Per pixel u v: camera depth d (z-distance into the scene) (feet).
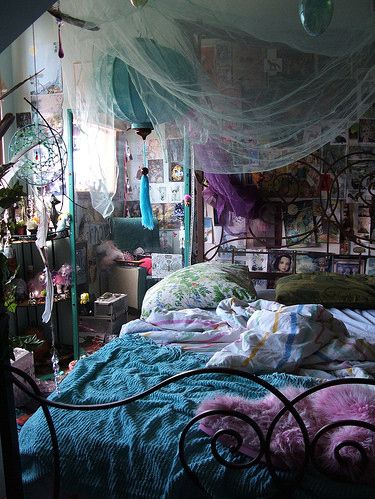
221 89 7.69
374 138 9.71
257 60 7.74
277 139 8.11
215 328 7.21
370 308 8.54
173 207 12.48
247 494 3.74
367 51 7.30
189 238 10.49
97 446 4.29
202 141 8.05
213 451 3.75
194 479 3.79
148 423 4.47
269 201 10.41
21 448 4.51
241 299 8.25
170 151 9.16
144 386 5.32
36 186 9.91
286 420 4.10
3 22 3.33
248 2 6.79
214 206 10.59
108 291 12.76
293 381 5.19
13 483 3.68
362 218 10.00
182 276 8.82
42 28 10.30
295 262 10.43
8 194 5.07
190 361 6.03
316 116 7.83
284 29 6.93
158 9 6.45
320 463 3.75
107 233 12.76
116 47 6.50
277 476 3.74
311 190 10.14
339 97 7.70
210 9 6.63
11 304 7.97
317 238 10.28
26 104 10.59
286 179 10.21
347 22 6.82
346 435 3.77
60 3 5.97
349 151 9.84
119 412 4.74
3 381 3.57
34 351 10.34
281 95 7.80
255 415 4.20
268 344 5.76
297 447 3.81
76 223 11.10
